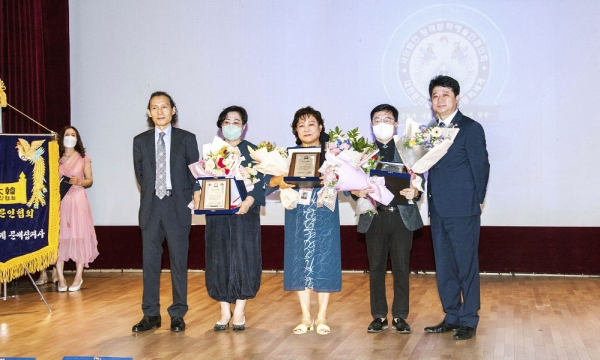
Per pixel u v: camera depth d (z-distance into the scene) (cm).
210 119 818
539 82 755
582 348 445
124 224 847
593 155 749
